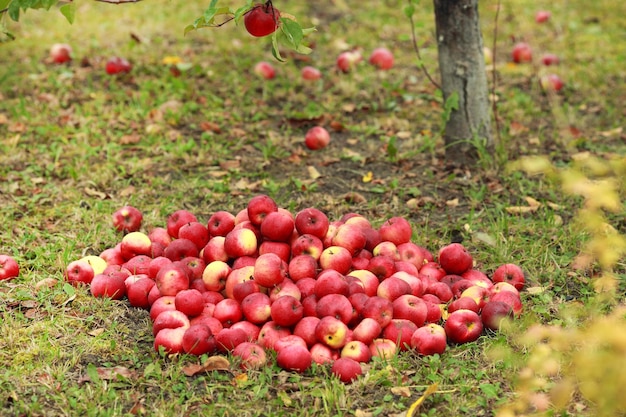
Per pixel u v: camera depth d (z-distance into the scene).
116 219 5.73
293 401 5.03
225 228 5.46
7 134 6.39
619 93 6.89
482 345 5.21
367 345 5.16
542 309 5.34
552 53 7.54
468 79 6.13
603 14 8.83
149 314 5.34
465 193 6.01
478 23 6.12
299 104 6.79
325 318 5.13
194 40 7.86
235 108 6.71
